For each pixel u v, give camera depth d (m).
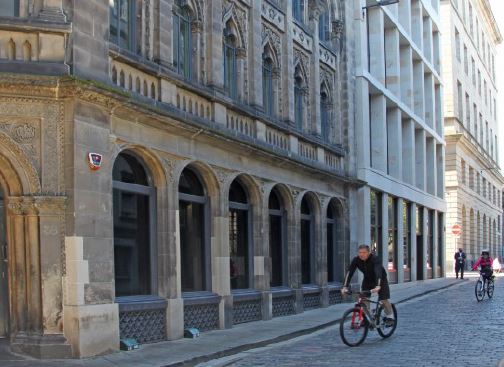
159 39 15.26
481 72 74.56
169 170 15.23
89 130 12.62
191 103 16.52
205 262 17.25
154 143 14.70
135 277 14.52
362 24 29.44
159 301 14.65
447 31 57.84
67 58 12.44
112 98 12.97
